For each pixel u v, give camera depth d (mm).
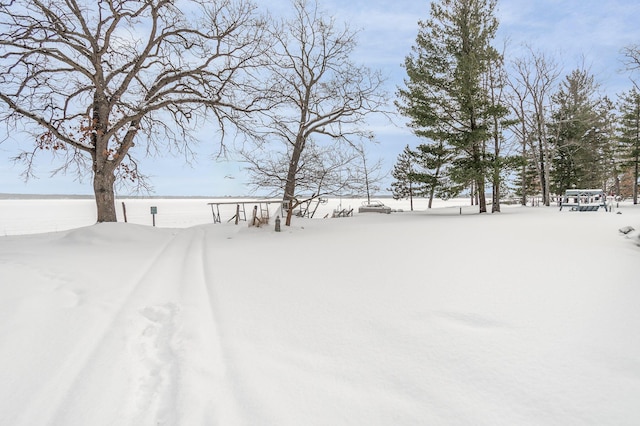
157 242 9805
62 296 4547
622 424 2039
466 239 8617
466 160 20562
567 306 3838
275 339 3387
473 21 19562
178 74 13938
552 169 34812
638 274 4973
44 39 11359
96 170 12516
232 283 5301
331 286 4953
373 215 21031
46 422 2248
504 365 2727
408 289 4648
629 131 34188
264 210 16312
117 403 2453
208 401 2455
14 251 7461
